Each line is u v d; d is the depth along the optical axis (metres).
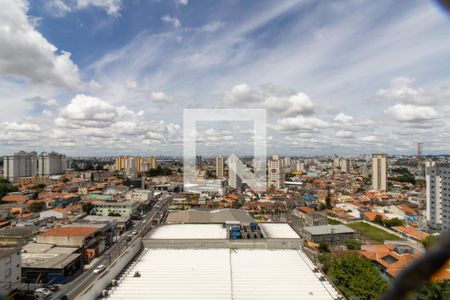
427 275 1.39
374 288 15.51
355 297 15.36
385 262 22.53
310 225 37.81
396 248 25.30
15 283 18.94
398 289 1.45
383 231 38.03
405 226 38.16
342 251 26.80
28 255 23.39
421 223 41.12
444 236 1.40
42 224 36.72
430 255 1.38
